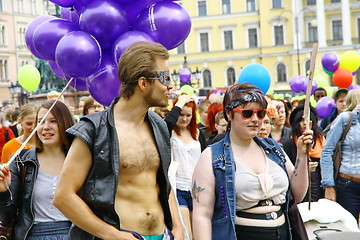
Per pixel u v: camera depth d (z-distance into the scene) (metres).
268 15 68.12
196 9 70.62
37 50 5.67
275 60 68.19
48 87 24.94
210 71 70.69
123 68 3.58
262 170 4.26
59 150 4.96
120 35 5.43
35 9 72.00
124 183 3.51
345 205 6.81
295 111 7.18
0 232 4.70
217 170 4.23
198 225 4.21
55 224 4.74
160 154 3.66
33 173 4.81
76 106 20.42
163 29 5.49
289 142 7.18
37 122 4.93
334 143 6.75
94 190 3.44
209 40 70.50
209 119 8.23
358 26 67.06
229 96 4.29
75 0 5.56
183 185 6.95
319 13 65.56
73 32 5.34
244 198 4.18
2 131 9.76
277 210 4.26
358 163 6.70
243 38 69.62
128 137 3.55
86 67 5.30
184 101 6.75
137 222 3.51
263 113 4.25
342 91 9.89
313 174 7.62
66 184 3.42
